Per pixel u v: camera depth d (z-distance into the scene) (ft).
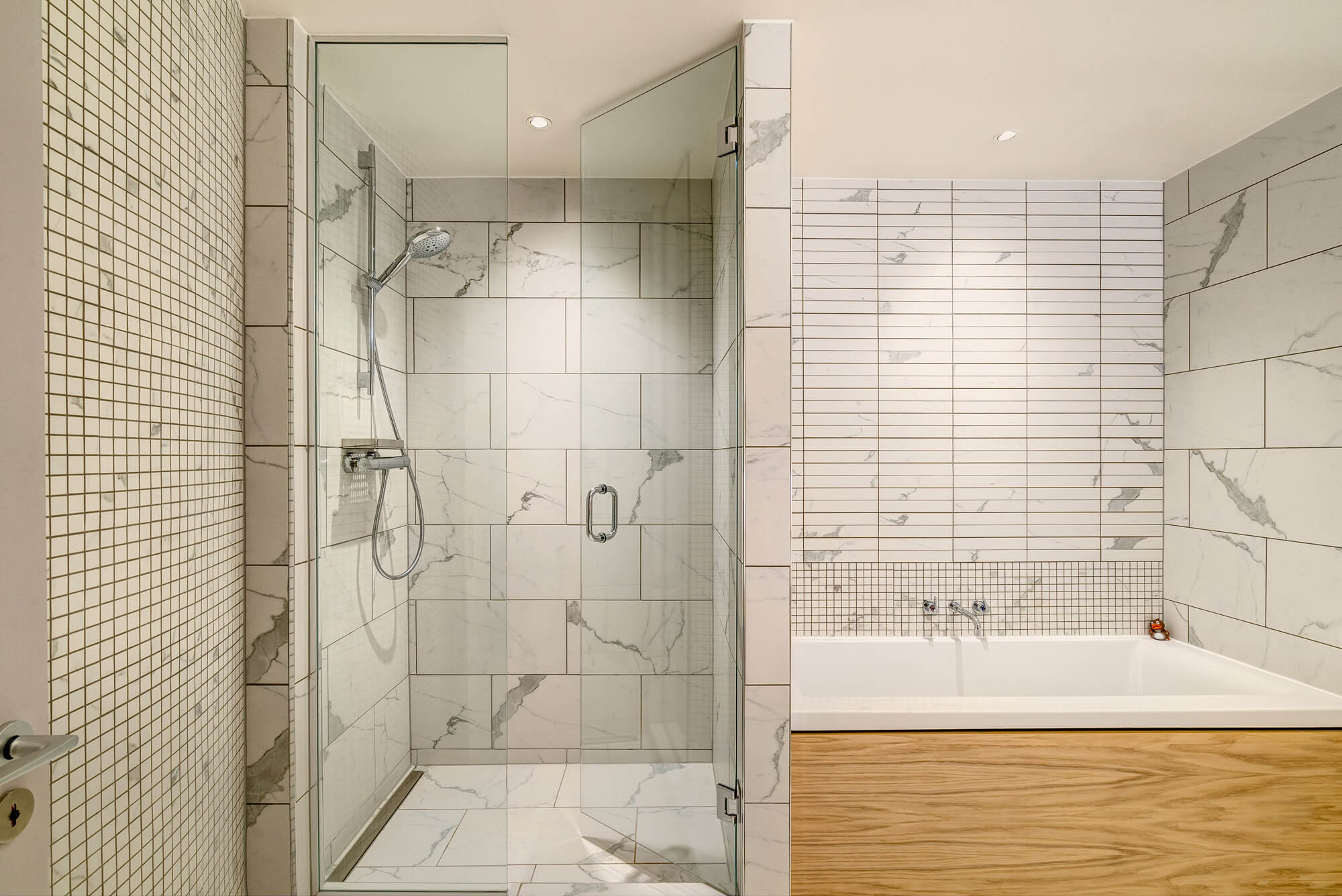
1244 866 6.33
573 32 6.08
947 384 9.52
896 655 9.39
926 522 9.53
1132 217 9.50
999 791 6.24
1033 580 9.53
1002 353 9.53
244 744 5.74
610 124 7.22
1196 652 8.73
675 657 6.93
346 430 6.14
